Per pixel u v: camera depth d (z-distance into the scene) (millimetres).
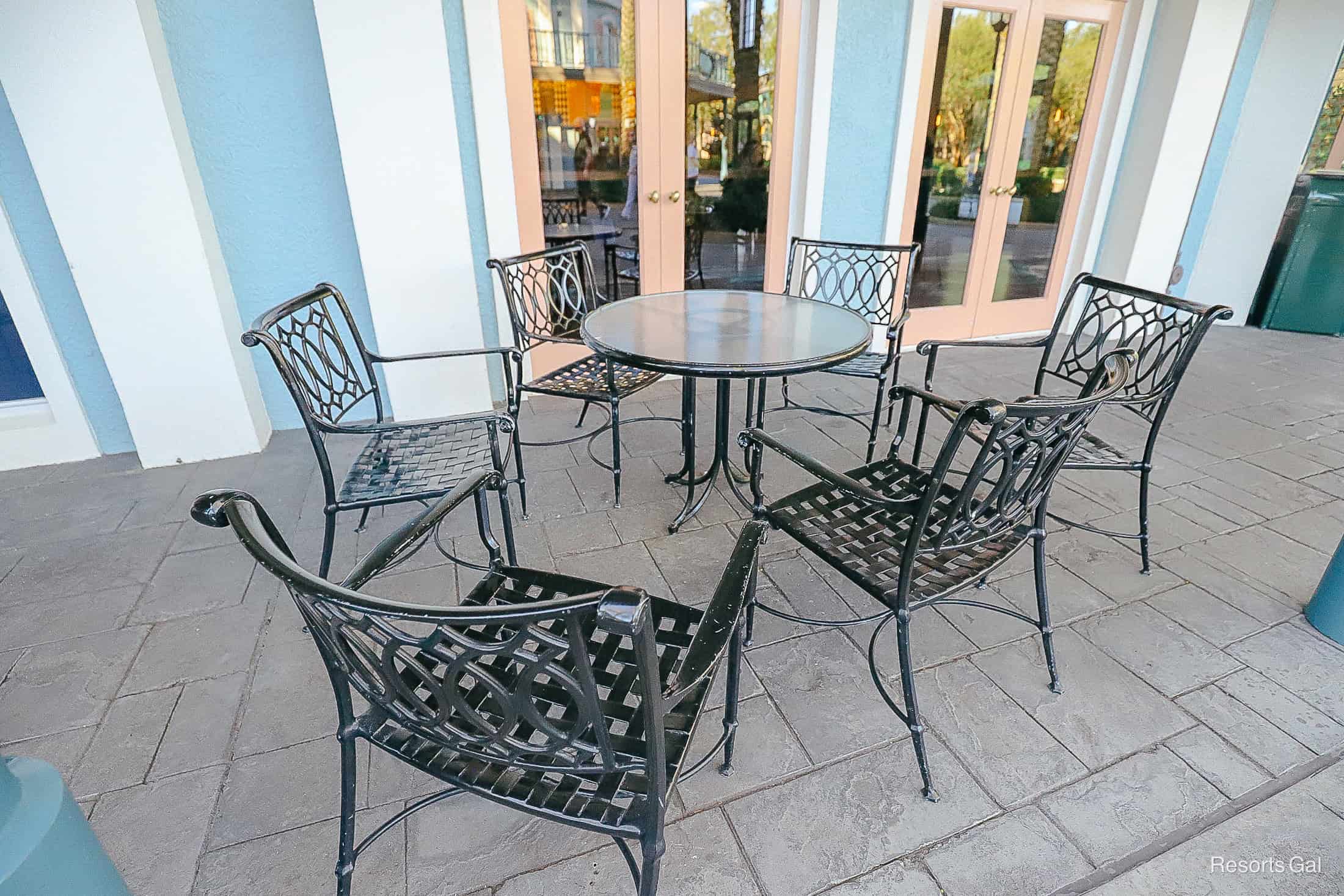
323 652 909
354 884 1163
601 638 1151
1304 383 3535
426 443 1915
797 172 3410
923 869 1197
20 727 1465
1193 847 1229
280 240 2674
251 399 2729
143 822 1266
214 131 2445
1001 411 991
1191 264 4633
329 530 1670
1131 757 1411
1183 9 3553
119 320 2373
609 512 2318
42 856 748
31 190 2285
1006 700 1554
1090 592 1922
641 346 1829
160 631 1752
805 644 1728
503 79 2701
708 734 1468
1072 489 2477
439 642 732
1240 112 4184
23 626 1764
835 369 2490
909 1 3172
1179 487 2500
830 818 1285
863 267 3660
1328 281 4195
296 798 1314
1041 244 4180
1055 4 3520
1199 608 1858
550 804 869
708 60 3096
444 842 1238
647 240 3357
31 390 2650
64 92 2078
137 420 2518
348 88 2367
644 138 3148
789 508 1535
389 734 988
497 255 2938
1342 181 4004
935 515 1495
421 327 2775
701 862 1205
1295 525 2256
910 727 1299
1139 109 3865
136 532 2186
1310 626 1788
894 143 3463
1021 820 1282
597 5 2836
